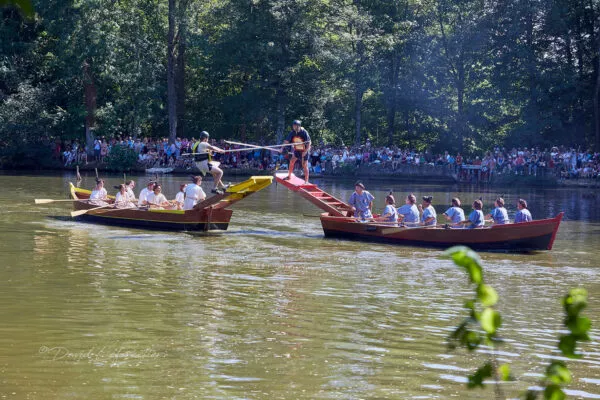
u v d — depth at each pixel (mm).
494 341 2576
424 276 15875
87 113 54312
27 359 9398
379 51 57812
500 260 18375
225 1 58031
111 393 8203
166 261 17141
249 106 55688
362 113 63938
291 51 54094
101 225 23766
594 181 45625
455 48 55656
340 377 8922
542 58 54500
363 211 23047
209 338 10578
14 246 18859
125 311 12094
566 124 54781
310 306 12750
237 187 22344
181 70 60469
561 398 2527
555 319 12141
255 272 15984
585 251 19984
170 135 55062
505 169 47875
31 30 55781
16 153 53719
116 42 53750
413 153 51688
